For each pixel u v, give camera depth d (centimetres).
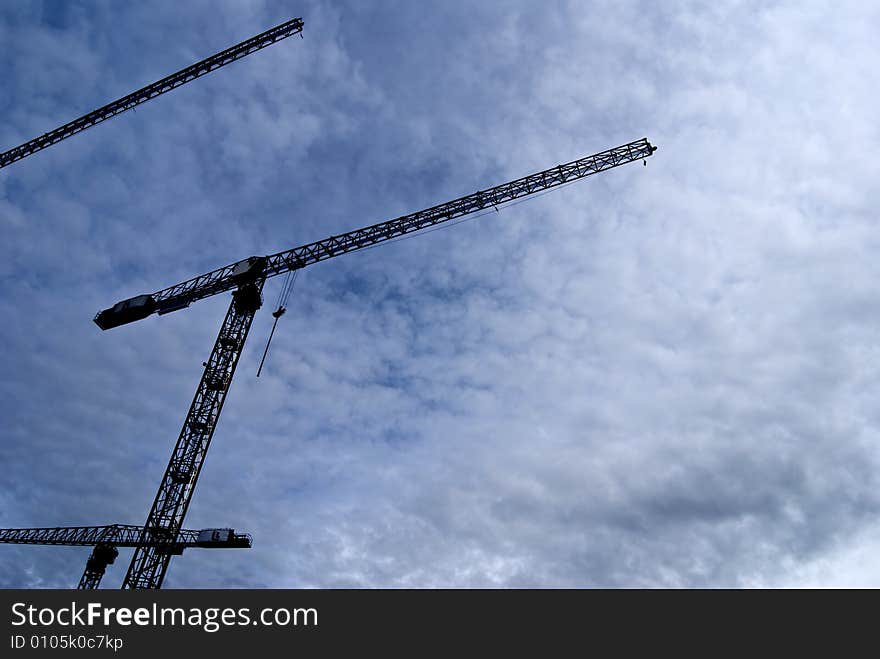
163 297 11838
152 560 8944
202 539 8975
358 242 11294
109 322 11862
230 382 10362
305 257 11300
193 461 9612
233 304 10919
